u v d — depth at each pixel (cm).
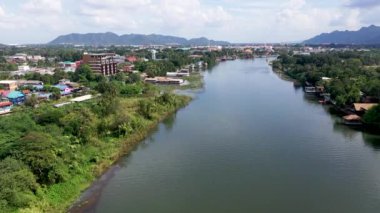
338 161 8181
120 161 8394
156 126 11544
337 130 10719
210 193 6662
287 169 7738
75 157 7544
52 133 8619
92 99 15200
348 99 13262
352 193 6594
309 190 6731
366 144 9394
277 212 5947
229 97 16612
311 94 17250
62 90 16638
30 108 13075
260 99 16012
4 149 7188
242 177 7362
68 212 5922
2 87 16575
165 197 6525
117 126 9950
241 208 6091
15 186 5691
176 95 16075
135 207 6153
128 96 16025
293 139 9862
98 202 6312
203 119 12344
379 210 5978
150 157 8631
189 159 8456
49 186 6406
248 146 9312
